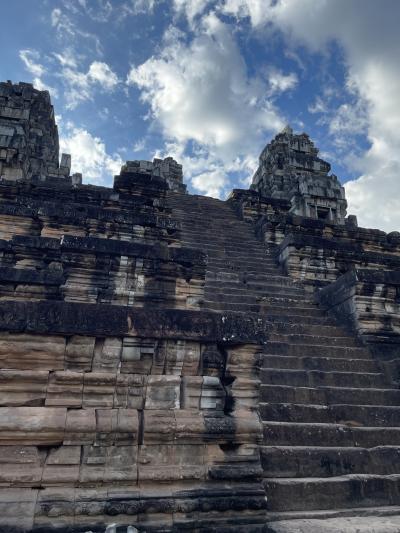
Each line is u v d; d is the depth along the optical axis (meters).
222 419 4.98
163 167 30.80
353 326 10.52
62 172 22.44
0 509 4.10
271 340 9.70
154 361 5.07
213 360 5.20
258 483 4.86
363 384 8.46
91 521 4.24
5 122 19.89
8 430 4.37
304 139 26.98
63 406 4.64
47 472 4.36
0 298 8.16
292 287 13.38
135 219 11.53
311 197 22.75
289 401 7.52
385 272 10.88
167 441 4.77
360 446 6.63
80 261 8.49
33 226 11.56
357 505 5.64
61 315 4.84
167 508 4.46
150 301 8.54
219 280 13.05
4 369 4.61
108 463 4.54
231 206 21.59
